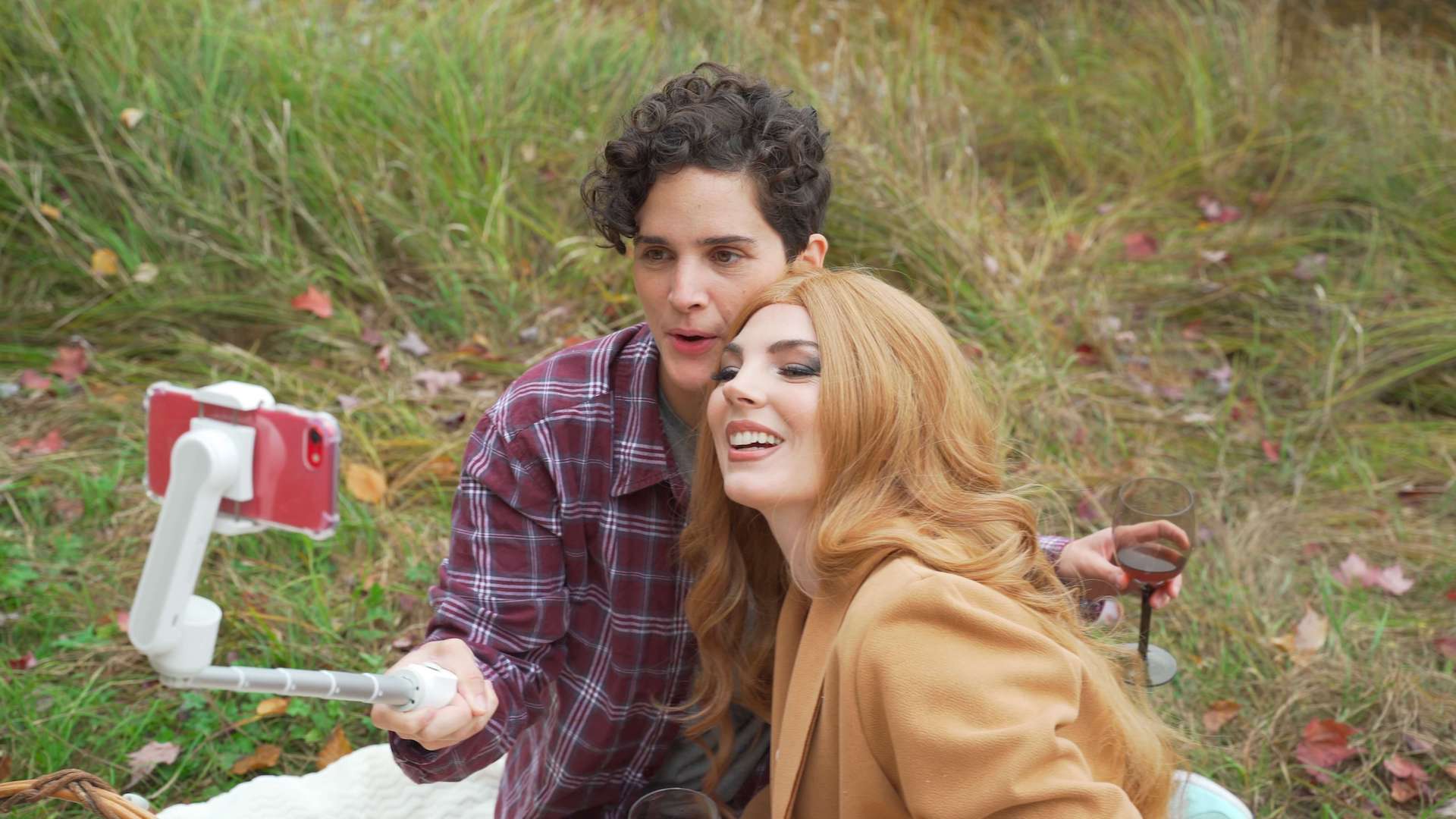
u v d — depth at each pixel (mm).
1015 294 4387
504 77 4809
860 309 1676
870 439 1638
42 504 3402
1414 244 4750
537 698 1938
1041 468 3646
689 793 1728
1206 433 4008
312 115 4414
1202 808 2004
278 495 1291
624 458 1889
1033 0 6660
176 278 4070
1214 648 3135
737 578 1863
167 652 1331
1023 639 1459
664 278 1802
